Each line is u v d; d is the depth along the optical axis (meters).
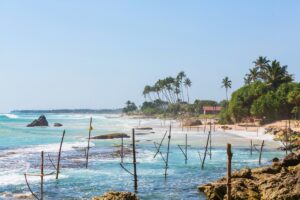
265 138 95.75
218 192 31.77
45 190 37.91
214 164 54.56
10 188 38.41
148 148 75.00
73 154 64.50
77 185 40.31
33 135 108.38
